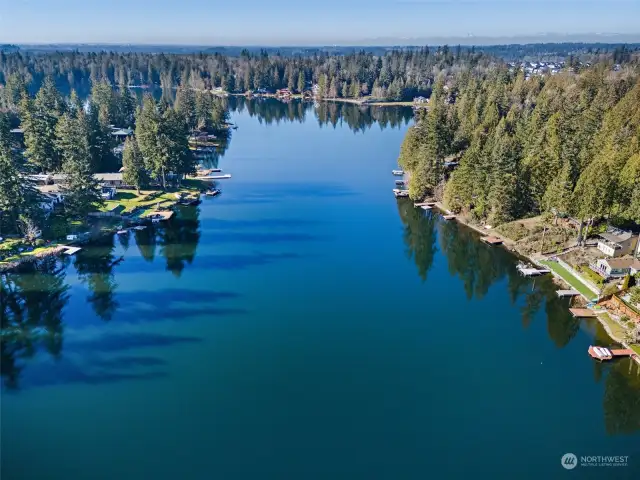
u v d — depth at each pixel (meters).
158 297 74.88
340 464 45.81
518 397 54.78
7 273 81.12
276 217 110.31
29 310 71.25
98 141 131.00
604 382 57.22
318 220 108.69
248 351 62.12
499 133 114.38
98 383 55.88
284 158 166.00
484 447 48.00
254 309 71.88
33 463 45.34
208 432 49.34
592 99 145.00
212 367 58.97
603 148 97.12
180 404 52.94
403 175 144.38
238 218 109.38
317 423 50.62
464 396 54.88
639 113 108.25
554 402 54.12
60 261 86.62
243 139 196.88
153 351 61.81
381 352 62.47
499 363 60.59
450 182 109.56
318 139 198.62
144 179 120.25
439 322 69.50
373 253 92.31
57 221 98.44
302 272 83.94
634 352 60.34
